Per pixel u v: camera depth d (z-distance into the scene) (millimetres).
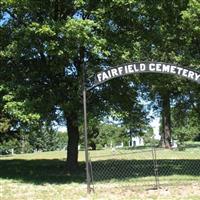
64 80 22516
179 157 32062
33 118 20250
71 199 16219
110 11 21531
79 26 19531
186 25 22047
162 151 38219
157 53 24234
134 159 31156
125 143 79000
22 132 28469
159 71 17953
